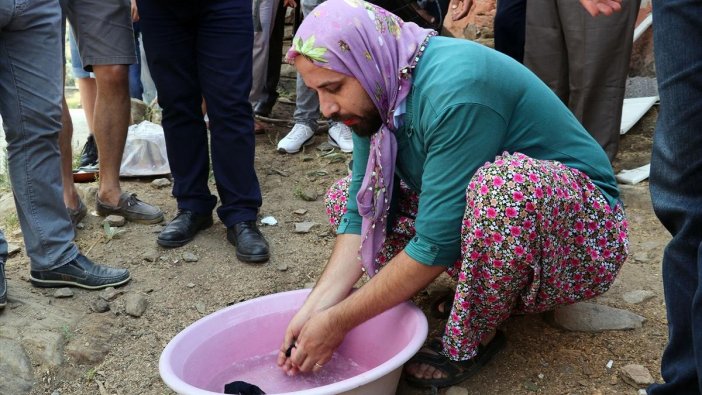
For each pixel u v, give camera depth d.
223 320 2.01
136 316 2.35
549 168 1.70
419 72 1.70
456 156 1.65
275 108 4.74
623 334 2.11
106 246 2.86
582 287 1.88
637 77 3.79
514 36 3.24
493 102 1.66
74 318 2.32
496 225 1.64
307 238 2.91
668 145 1.41
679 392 1.47
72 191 2.99
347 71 1.66
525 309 1.93
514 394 1.88
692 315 1.33
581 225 1.78
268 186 3.52
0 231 2.31
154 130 3.76
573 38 2.93
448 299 2.25
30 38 2.19
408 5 3.01
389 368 1.62
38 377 2.10
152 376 2.09
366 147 1.93
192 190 2.86
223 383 1.98
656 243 2.65
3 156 4.25
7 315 2.28
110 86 2.87
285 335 1.95
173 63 2.65
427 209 1.70
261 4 3.87
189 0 2.53
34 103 2.24
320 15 1.67
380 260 2.16
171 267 2.67
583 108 3.02
